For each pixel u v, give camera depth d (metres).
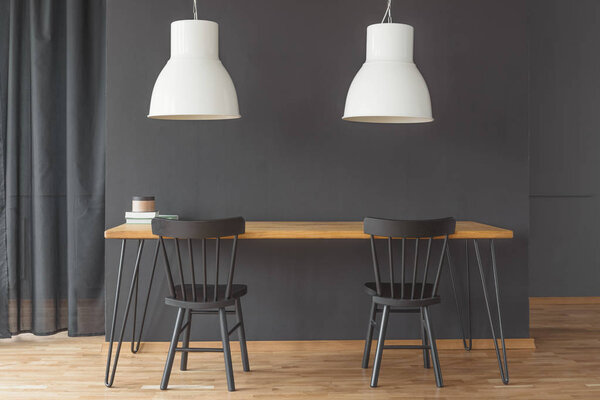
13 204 3.79
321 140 3.46
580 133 4.84
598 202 4.84
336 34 3.45
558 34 4.82
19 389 2.76
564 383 2.85
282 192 3.45
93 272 3.84
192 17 3.40
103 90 3.87
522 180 3.51
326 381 2.88
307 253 3.46
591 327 4.00
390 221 2.69
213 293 2.88
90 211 3.85
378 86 2.72
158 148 3.42
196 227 2.64
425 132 3.48
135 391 2.73
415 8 3.46
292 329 3.46
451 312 3.49
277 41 3.44
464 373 3.00
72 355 3.34
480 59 3.49
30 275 3.84
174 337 2.76
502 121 3.50
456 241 3.48
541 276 4.85
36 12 3.78
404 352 3.39
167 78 2.73
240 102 3.44
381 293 2.83
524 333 3.51
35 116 3.79
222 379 2.90
